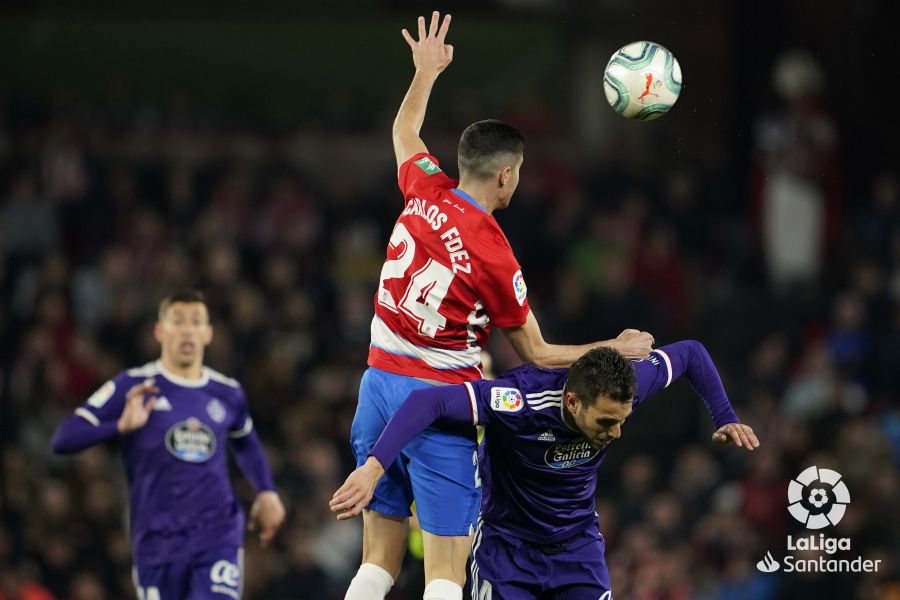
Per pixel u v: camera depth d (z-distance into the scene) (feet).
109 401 88.07
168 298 90.07
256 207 194.29
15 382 163.02
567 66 235.81
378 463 61.36
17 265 182.91
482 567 70.79
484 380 66.08
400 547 69.77
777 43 223.30
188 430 87.81
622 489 163.43
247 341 166.09
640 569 133.59
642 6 228.63
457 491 66.23
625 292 181.27
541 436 66.28
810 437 153.07
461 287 64.39
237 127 226.17
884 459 142.51
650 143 225.15
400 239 66.18
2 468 152.25
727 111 223.51
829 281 196.95
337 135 225.35
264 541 93.04
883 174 223.51
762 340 190.49
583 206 201.36
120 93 224.33
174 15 239.71
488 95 237.86
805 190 196.03
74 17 238.27
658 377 68.33
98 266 185.98
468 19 238.68
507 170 65.77
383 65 241.14
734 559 136.56
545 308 186.39
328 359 168.45
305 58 240.73
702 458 153.58
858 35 223.92
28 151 206.08
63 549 134.92
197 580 86.63
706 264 200.64
